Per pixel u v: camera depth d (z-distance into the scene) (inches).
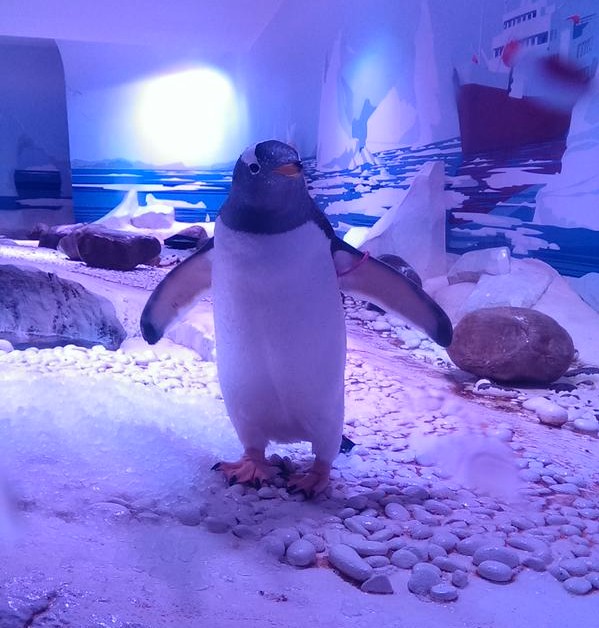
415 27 118.0
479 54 101.2
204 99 234.8
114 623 21.7
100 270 136.9
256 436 40.4
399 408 60.2
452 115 109.1
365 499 38.2
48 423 41.3
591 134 81.5
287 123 190.7
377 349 85.7
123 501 33.0
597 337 80.3
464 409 61.3
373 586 27.8
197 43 222.8
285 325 35.7
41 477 34.0
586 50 81.1
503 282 90.4
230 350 37.6
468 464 46.8
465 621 25.9
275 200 33.1
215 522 32.5
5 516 29.2
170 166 239.0
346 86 148.2
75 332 79.1
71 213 269.9
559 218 88.1
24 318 79.3
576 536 34.9
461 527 35.3
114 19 199.3
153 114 235.3
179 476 38.1
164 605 24.0
